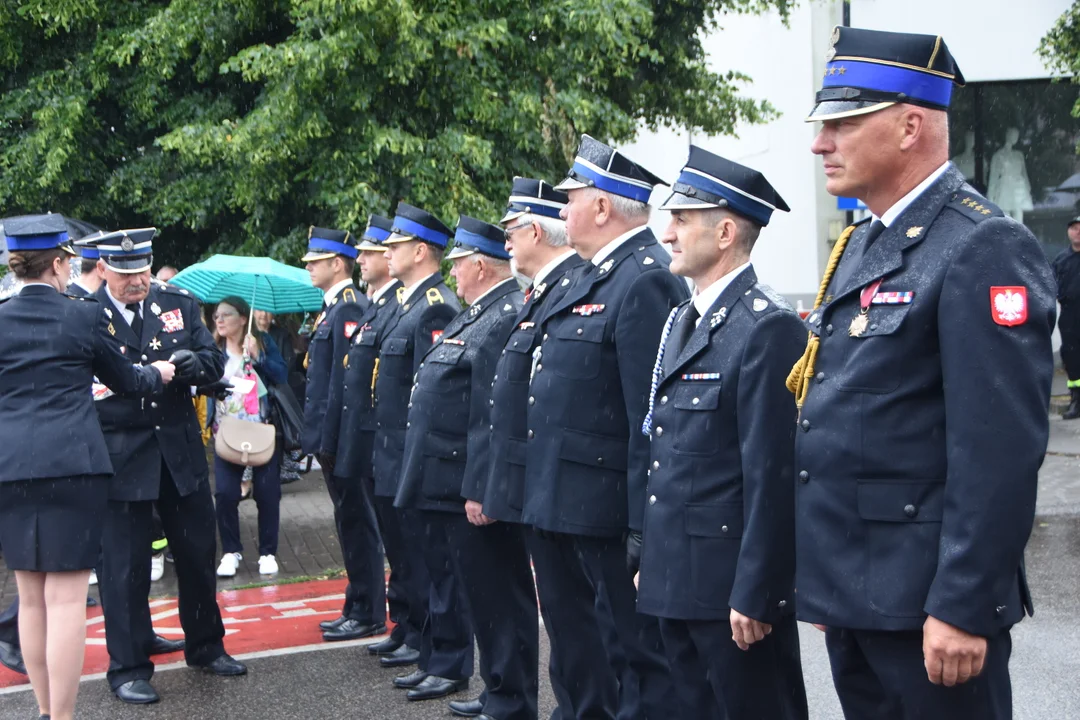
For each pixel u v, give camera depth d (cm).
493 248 520
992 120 1622
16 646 604
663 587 339
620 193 419
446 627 543
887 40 262
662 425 348
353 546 655
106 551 555
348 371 631
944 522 242
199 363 568
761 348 325
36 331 464
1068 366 1288
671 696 396
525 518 422
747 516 321
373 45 998
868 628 253
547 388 418
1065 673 512
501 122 1081
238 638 661
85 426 467
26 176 1173
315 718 520
